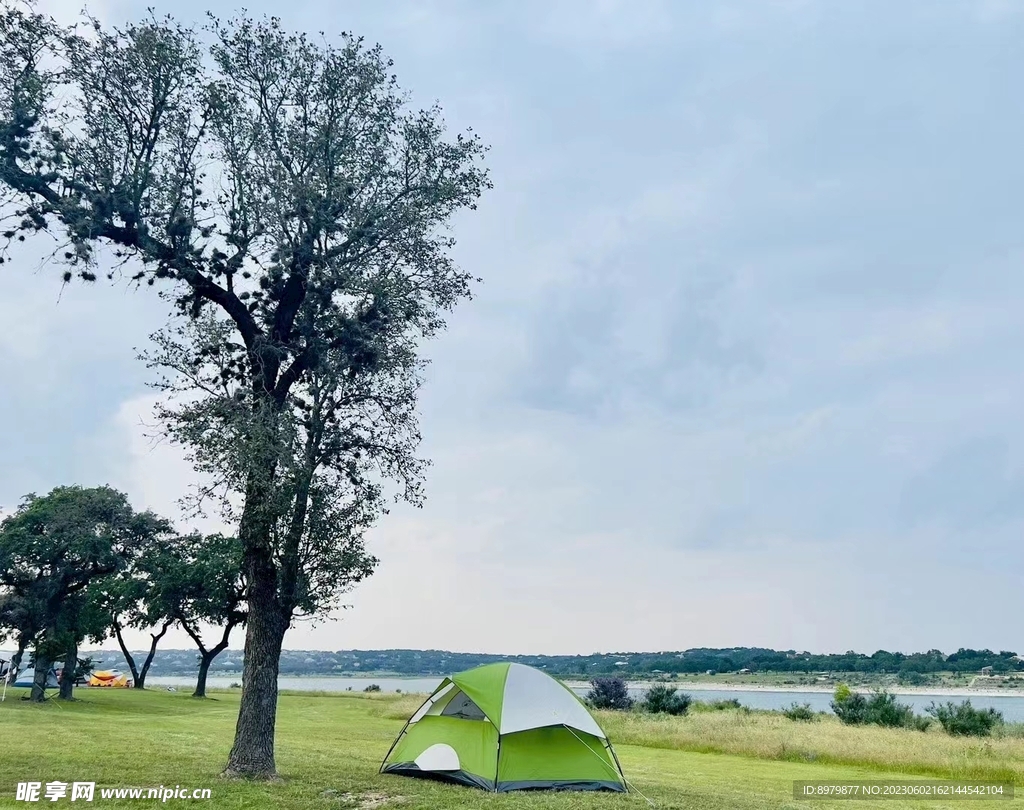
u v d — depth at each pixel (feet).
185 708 134.51
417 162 54.49
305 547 49.70
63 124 47.24
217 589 157.89
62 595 133.80
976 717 118.32
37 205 46.44
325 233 51.34
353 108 53.01
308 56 52.13
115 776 45.16
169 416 47.47
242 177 50.39
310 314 50.57
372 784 46.93
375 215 51.65
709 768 68.95
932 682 341.41
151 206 48.80
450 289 55.06
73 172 47.11
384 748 73.77
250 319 51.11
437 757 50.96
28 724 79.92
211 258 50.52
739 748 85.35
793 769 70.33
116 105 48.08
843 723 130.62
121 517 139.33
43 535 129.90
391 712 129.18
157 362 48.78
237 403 47.26
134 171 47.91
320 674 500.74
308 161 51.21
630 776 59.16
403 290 52.70
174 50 48.47
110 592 142.51
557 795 45.44
